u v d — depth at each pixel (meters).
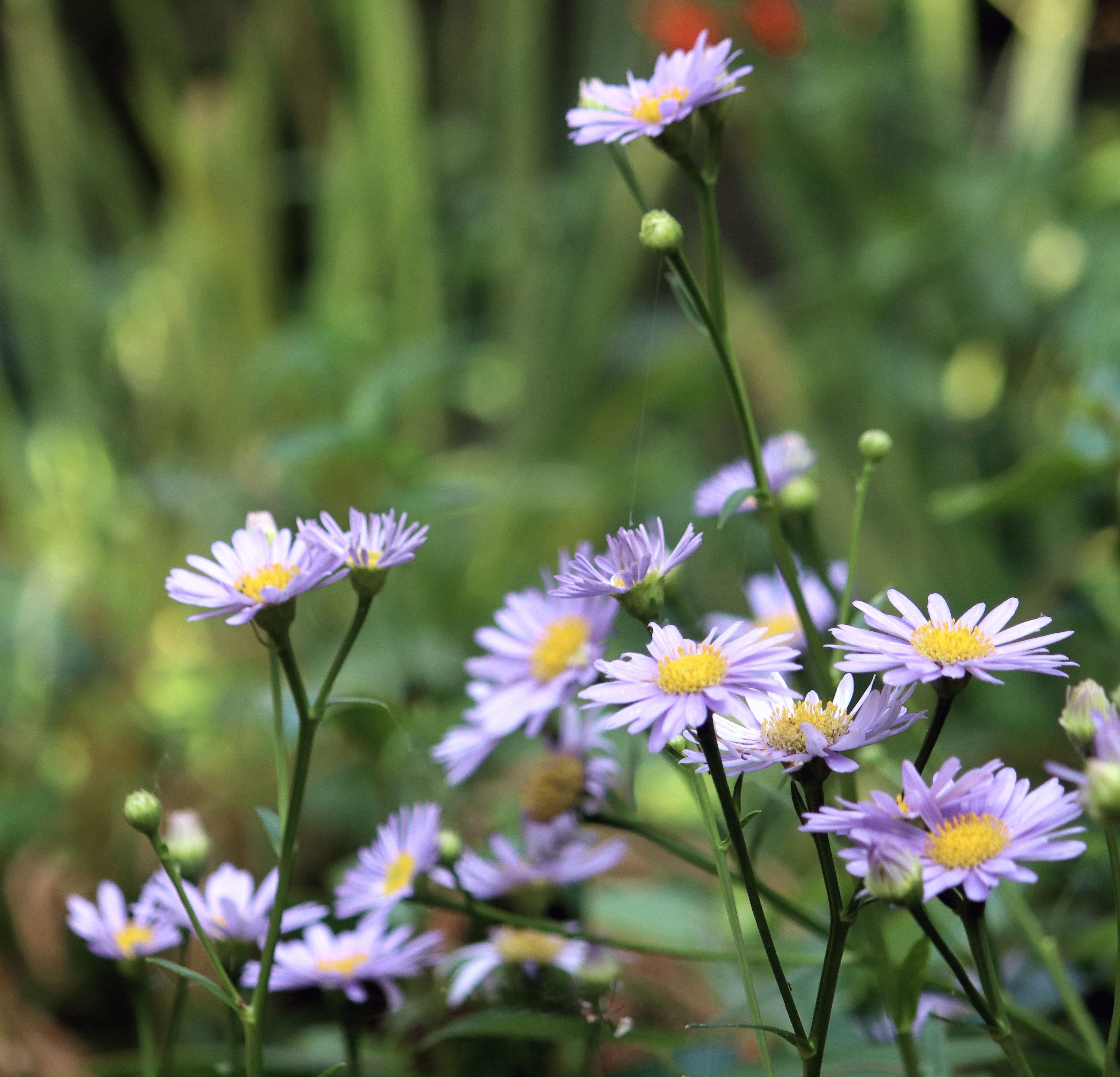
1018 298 1.55
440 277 1.70
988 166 1.68
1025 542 1.39
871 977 0.71
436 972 0.74
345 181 1.67
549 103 1.89
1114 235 1.52
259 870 1.04
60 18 2.21
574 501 1.41
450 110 1.92
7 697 1.22
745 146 1.74
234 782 1.09
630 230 1.68
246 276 1.70
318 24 1.80
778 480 0.69
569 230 1.71
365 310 1.54
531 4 1.71
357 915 0.76
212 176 1.72
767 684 0.60
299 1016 0.86
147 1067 0.68
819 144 1.69
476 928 0.71
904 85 1.77
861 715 0.60
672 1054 0.69
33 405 1.82
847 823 0.59
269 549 0.63
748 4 1.61
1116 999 0.61
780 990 0.61
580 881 0.71
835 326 1.60
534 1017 0.68
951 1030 0.69
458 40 1.93
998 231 1.59
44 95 1.82
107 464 1.66
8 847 1.04
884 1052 0.68
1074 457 0.81
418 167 1.65
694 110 0.64
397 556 0.62
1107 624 0.88
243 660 1.29
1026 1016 0.68
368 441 1.01
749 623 0.73
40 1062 0.91
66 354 1.73
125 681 1.26
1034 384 1.55
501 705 0.68
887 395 1.54
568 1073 0.70
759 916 0.60
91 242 2.10
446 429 1.86
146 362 1.75
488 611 1.33
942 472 1.53
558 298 1.68
